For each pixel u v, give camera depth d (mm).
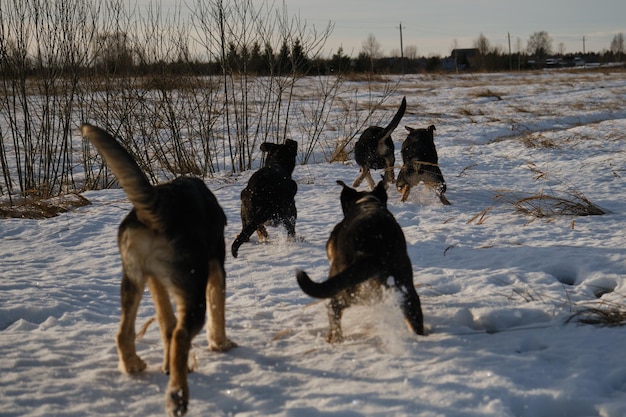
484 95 34625
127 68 12734
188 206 4016
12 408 3680
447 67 98250
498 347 4539
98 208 10258
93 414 3650
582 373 4055
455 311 5320
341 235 4855
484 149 16281
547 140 16516
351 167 13969
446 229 8438
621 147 15852
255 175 7758
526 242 7730
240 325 5285
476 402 3664
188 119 16141
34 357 4492
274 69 15109
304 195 11086
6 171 11898
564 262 6707
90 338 4988
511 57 95688
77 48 11766
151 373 4223
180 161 13086
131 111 13273
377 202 5297
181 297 3828
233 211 9906
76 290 6297
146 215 3742
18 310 5621
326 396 3773
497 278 6305
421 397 3719
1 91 15000
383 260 4453
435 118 23891
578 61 116375
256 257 7441
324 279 6520
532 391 3807
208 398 3820
